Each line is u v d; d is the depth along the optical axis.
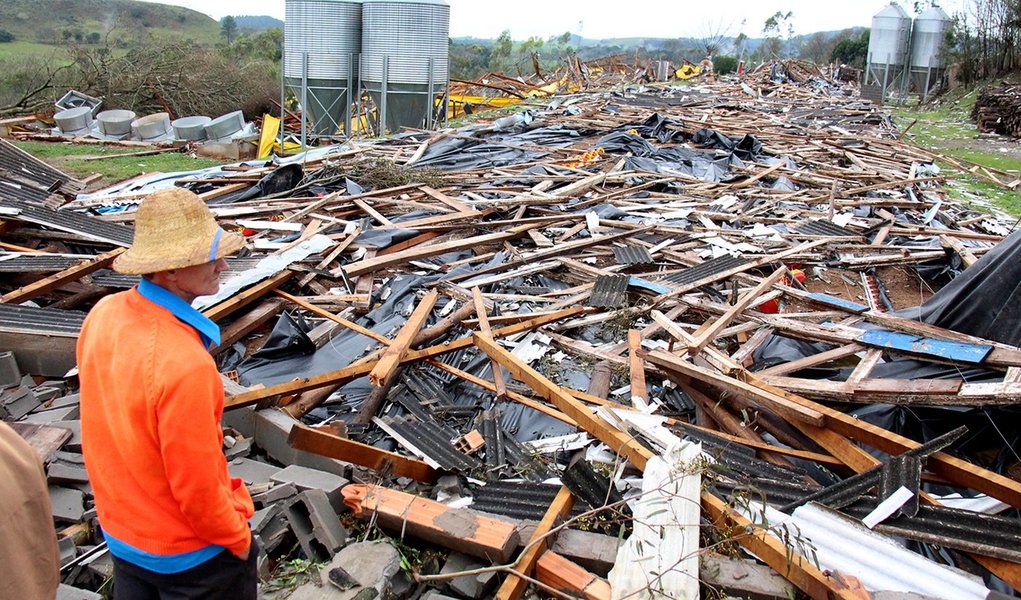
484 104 27.14
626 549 3.20
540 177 12.70
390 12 18.61
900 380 4.66
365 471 4.22
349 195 10.70
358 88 19.98
